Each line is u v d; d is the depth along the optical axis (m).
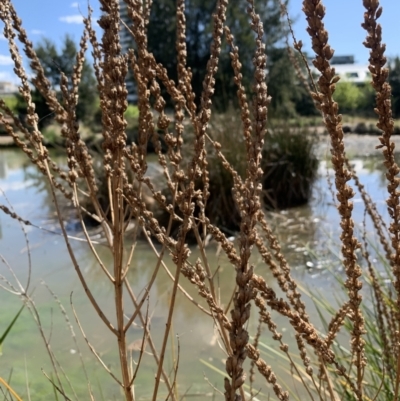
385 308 1.47
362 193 1.50
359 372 0.90
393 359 1.39
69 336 2.62
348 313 0.94
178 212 4.71
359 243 0.80
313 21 0.65
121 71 0.81
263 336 2.50
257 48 0.64
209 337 2.58
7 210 1.15
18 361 2.36
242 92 1.00
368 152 11.00
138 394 2.04
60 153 9.94
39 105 9.51
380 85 0.70
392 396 1.41
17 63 1.02
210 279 1.08
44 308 3.01
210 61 0.84
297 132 6.46
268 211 5.76
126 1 0.95
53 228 5.21
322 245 4.17
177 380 2.17
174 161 0.91
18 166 11.66
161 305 3.08
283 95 12.88
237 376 0.54
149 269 3.84
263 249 1.11
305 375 1.97
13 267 3.91
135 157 0.98
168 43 15.27
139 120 0.96
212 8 15.33
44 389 2.09
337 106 0.71
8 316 2.88
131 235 4.66
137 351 2.42
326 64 0.67
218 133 5.66
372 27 0.68
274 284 3.30
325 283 3.28
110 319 2.84
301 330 0.87
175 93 0.96
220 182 5.02
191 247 4.34
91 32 1.01
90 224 5.33
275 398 1.90
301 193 6.16
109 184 0.97
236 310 0.55
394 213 0.78
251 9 0.67
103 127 0.92
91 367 2.30
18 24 1.03
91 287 3.42
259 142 0.62
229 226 4.97
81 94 11.92
